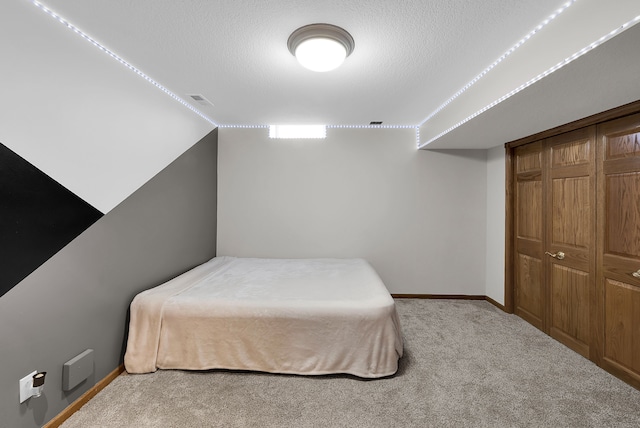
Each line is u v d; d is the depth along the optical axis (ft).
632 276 6.34
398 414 5.47
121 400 5.79
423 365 7.11
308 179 12.25
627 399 5.88
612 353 6.79
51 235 4.98
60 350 5.18
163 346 6.79
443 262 12.16
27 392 4.55
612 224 6.82
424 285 12.20
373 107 9.67
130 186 6.98
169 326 6.81
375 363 6.52
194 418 5.33
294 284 8.35
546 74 4.98
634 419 5.33
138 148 7.24
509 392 6.11
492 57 6.32
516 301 10.48
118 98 6.49
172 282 8.12
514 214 10.59
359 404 5.74
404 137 12.09
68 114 5.23
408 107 9.68
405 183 12.16
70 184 5.32
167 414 5.43
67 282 5.32
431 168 12.10
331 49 5.50
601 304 7.07
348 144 12.16
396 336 6.97
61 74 5.07
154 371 6.73
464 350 7.86
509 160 10.58
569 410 5.57
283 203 12.28
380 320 6.61
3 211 4.23
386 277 12.26
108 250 6.32
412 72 7.07
